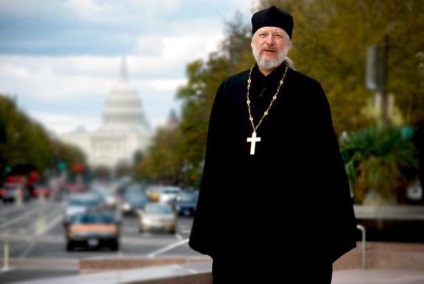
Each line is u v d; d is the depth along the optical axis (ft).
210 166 21.77
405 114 75.51
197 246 21.70
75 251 132.36
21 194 286.66
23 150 332.60
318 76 75.82
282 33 21.79
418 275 58.08
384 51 76.89
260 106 21.59
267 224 21.07
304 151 21.33
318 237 21.15
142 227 165.68
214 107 22.26
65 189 485.97
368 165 71.36
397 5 79.41
